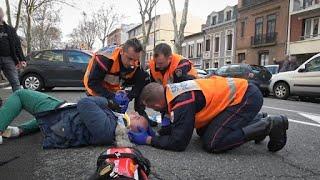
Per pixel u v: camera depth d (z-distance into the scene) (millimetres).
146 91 4234
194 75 5320
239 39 45062
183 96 4145
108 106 4469
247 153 4402
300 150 4688
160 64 5145
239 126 4227
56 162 3811
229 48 48438
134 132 4453
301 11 34219
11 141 4574
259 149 4602
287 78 15250
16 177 3400
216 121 4258
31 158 3924
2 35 7570
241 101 4250
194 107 4160
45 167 3668
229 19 48594
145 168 2770
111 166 2359
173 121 4211
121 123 4242
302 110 10133
